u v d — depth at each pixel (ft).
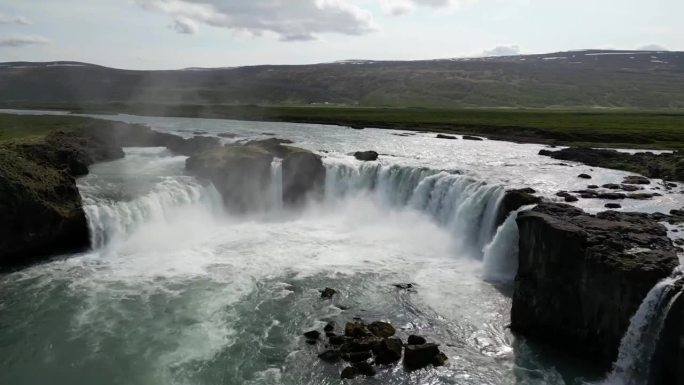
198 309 93.61
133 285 103.55
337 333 84.79
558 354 79.87
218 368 75.56
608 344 74.18
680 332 63.82
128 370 74.95
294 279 107.96
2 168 114.83
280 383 72.02
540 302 83.41
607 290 73.26
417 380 72.69
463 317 91.30
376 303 96.84
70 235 120.47
